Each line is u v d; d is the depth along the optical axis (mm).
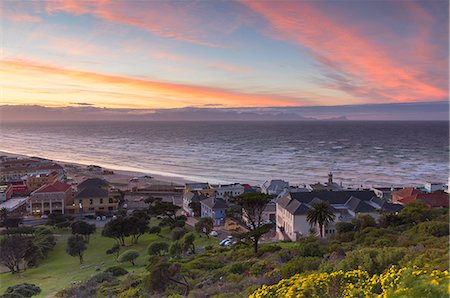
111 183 155875
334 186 119438
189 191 116250
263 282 27625
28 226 92125
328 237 57500
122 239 74125
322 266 26906
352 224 60594
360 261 24109
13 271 57000
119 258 57125
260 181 163625
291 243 58719
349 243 44500
